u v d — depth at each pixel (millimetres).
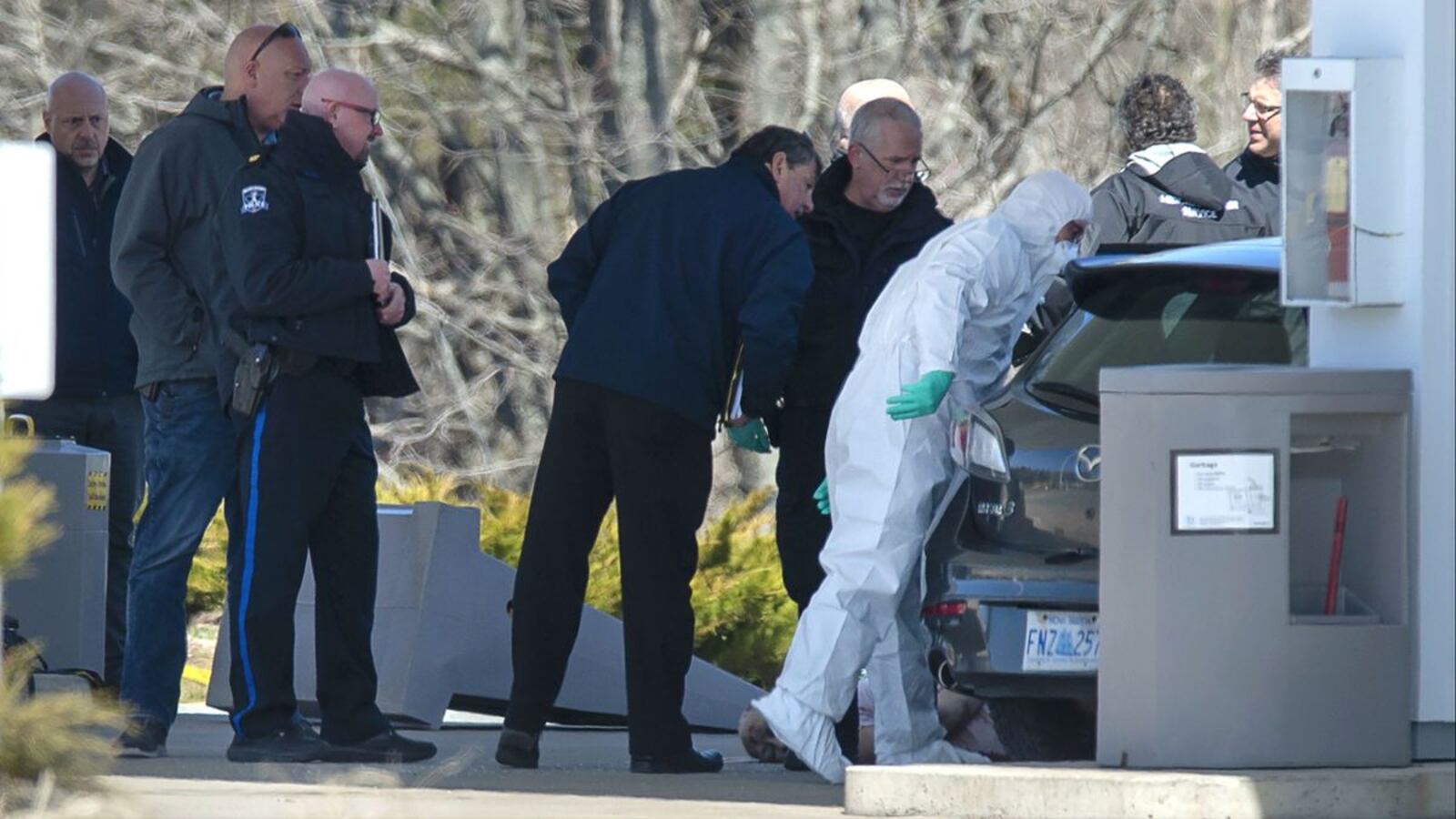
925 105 82438
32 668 23797
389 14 86000
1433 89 24156
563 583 30969
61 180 38562
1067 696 26500
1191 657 23266
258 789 26266
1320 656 23328
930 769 23797
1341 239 24406
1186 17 83000
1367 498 23969
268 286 30203
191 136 32500
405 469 84312
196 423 32531
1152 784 22641
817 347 31438
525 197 87188
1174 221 35969
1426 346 23953
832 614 28047
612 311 30578
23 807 21875
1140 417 23344
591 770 30953
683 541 30562
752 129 84750
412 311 31578
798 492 31719
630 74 86062
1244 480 23234
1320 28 24953
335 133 31250
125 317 39094
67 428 38625
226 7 84688
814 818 23953
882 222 31672
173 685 32750
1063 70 82688
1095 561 26281
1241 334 27109
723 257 30484
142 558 32719
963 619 26969
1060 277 30812
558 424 30828
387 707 36188
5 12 82062
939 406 28047
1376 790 22688
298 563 30703
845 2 84062
